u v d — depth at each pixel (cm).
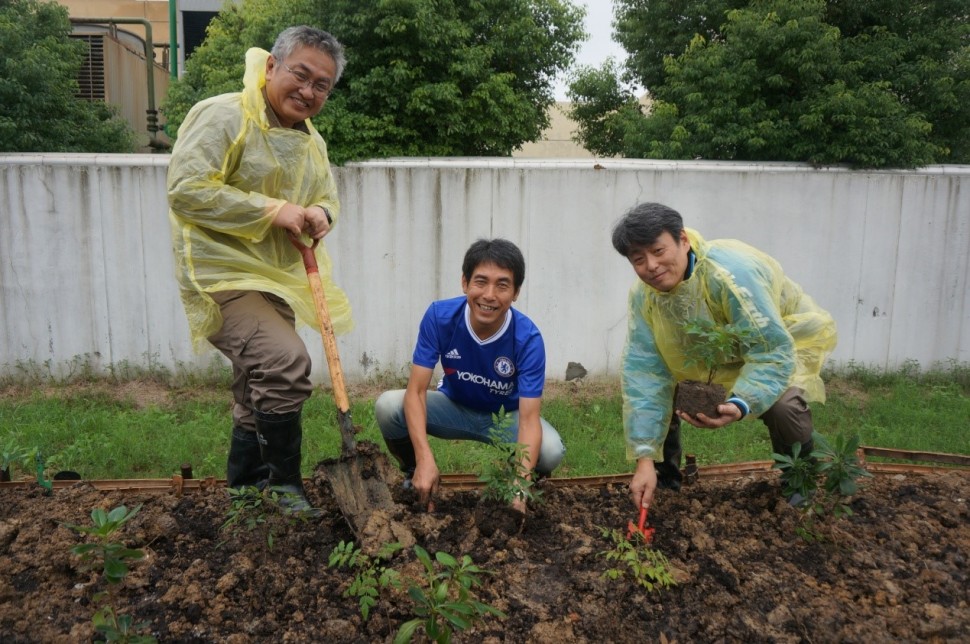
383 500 323
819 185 759
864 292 780
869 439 597
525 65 899
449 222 731
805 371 356
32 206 709
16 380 724
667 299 326
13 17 810
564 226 736
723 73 813
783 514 342
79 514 346
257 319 324
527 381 354
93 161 704
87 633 257
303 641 257
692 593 285
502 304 336
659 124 862
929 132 877
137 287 724
